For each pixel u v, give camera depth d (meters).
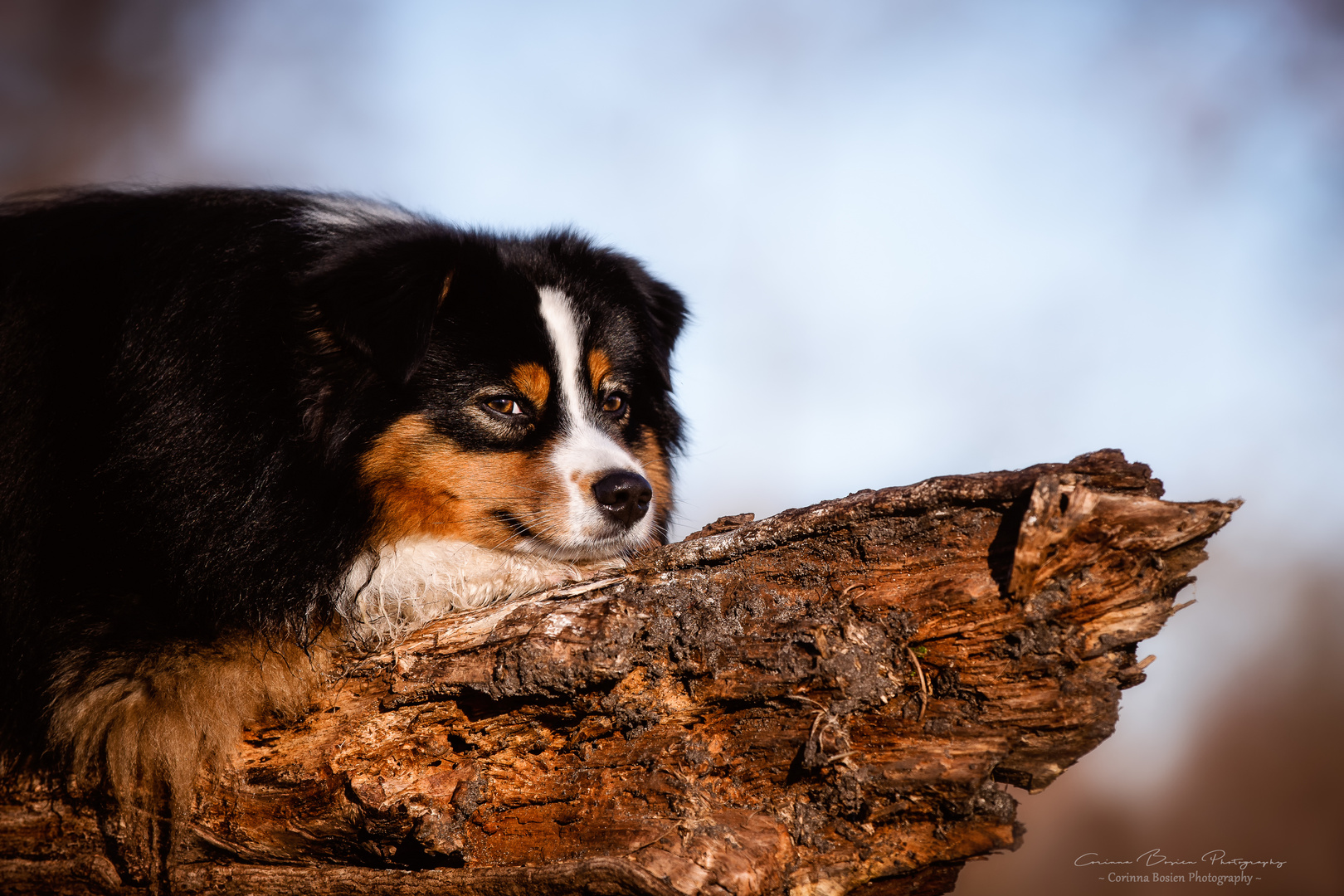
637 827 2.74
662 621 2.89
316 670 3.32
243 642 3.35
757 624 2.88
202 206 3.93
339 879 2.87
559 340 4.02
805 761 2.72
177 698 3.14
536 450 3.91
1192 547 2.70
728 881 2.60
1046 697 2.68
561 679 2.82
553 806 2.85
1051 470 2.74
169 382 3.49
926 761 2.69
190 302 3.58
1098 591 2.68
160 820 3.04
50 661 3.25
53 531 3.44
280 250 3.78
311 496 3.59
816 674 2.77
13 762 3.19
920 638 2.78
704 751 2.83
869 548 2.90
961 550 2.82
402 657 3.06
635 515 3.89
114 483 3.41
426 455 3.78
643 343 4.50
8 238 3.94
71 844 3.07
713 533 3.25
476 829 2.85
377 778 2.81
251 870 2.95
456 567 3.77
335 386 3.67
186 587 3.35
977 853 2.71
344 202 4.41
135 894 3.01
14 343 3.65
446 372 3.82
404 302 3.59
